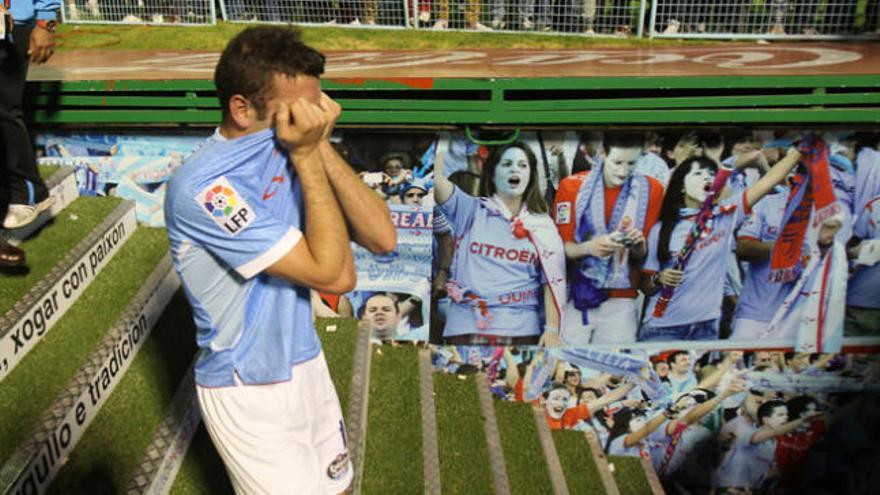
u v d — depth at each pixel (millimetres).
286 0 7727
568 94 5621
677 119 5262
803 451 6234
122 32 7566
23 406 3182
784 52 6605
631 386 6000
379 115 5262
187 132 5461
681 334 5887
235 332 2324
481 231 5594
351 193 2434
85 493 3072
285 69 2086
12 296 3582
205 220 2156
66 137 5457
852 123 5395
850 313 5840
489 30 7578
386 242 2520
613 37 7430
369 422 4633
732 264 5707
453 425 5090
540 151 5434
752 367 5984
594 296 5770
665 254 5668
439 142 5418
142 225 5070
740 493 6371
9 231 4012
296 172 2264
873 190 5543
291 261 2184
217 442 2455
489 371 5930
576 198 5527
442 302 5754
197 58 6367
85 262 4105
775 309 5836
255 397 2359
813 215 5598
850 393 6070
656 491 5629
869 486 6293
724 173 5484
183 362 3973
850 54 6441
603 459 5680
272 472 2418
